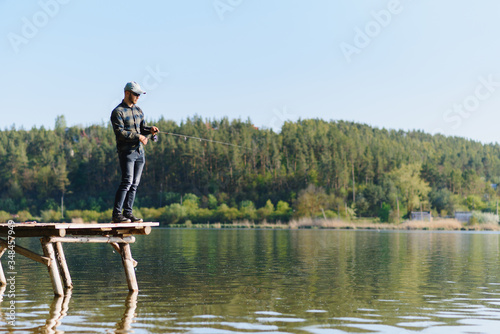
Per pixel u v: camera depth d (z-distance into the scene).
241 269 25.72
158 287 19.12
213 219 149.50
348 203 155.25
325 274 23.62
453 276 23.08
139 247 44.41
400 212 150.12
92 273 23.55
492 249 42.59
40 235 16.28
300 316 13.73
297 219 139.12
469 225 111.44
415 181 162.00
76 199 198.25
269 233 82.62
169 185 199.75
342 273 24.08
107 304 15.44
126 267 17.95
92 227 15.27
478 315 14.09
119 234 17.58
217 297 16.84
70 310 14.48
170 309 14.66
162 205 180.12
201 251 39.09
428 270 25.59
